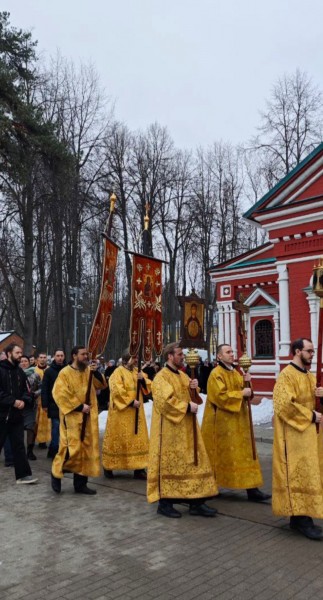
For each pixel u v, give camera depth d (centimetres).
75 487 723
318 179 1348
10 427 773
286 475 536
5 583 433
